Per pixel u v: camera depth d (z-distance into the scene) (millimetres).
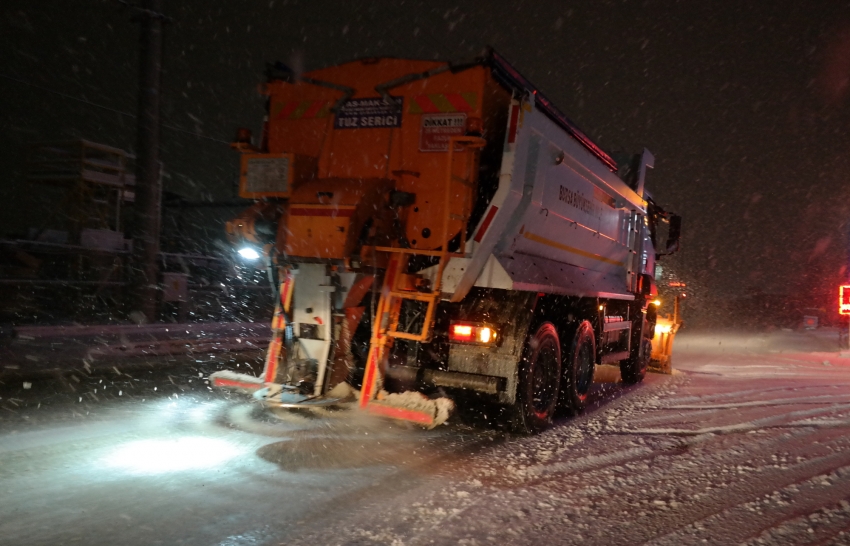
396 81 6438
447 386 6438
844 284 19453
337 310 6156
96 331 13586
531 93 6543
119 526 3863
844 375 12148
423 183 6289
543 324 6898
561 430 6867
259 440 5859
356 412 6402
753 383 10789
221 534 3787
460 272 6113
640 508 4336
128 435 5918
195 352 12016
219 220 26375
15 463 5027
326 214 5965
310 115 6820
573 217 8148
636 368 10750
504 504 4387
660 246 13172
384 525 3971
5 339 12062
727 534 3895
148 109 15492
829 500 4484
